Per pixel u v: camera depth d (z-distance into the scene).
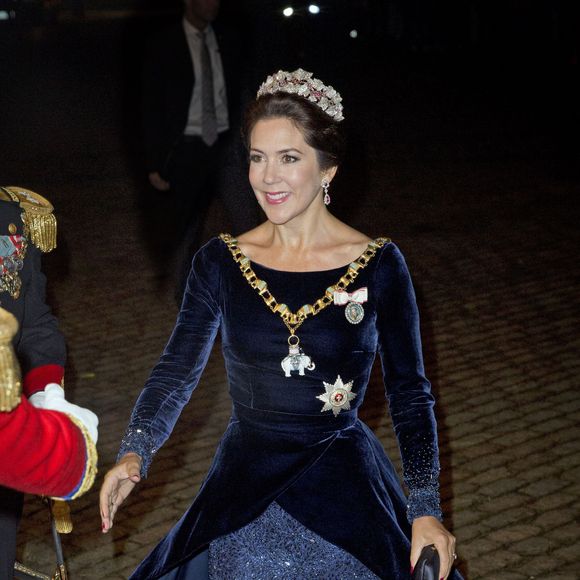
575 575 3.93
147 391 2.83
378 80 20.14
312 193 2.77
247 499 2.73
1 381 1.69
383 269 2.82
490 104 17.25
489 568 3.98
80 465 1.92
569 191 11.01
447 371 6.09
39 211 3.02
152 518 4.37
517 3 22.83
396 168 12.23
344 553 2.75
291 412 2.77
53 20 30.38
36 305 3.01
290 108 2.72
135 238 9.08
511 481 4.68
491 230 9.45
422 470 2.71
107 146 13.69
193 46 6.44
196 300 2.89
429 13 24.09
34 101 17.89
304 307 2.78
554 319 7.03
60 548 3.06
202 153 6.55
